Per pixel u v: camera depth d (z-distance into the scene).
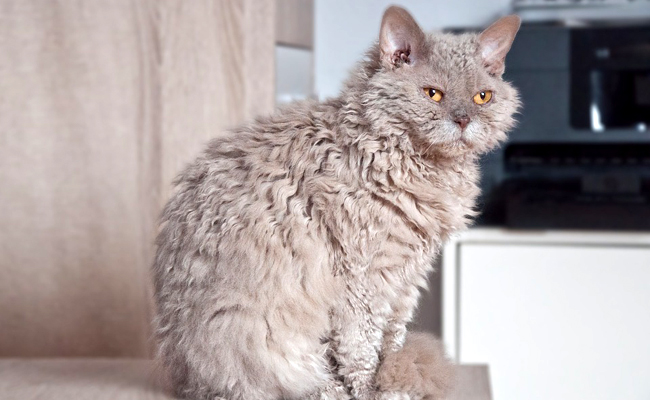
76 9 1.37
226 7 1.42
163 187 1.41
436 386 0.94
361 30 1.97
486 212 1.59
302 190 0.90
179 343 0.93
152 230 1.41
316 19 1.98
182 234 0.94
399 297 0.95
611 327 1.57
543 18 1.78
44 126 1.38
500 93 0.95
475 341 1.60
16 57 1.37
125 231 1.41
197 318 0.91
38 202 1.39
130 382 1.06
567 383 1.58
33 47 1.37
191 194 0.95
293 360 0.91
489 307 1.59
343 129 0.91
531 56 1.62
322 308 0.91
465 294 1.60
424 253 0.93
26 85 1.37
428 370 0.93
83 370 1.12
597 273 1.57
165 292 0.95
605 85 1.61
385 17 0.91
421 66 0.92
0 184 1.38
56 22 1.37
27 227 1.39
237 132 0.97
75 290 1.41
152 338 1.06
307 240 0.89
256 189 0.91
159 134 1.41
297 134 0.92
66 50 1.38
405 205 0.90
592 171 1.62
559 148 1.65
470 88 0.91
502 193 1.60
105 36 1.38
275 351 0.91
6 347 1.41
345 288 0.90
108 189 1.40
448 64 0.92
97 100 1.39
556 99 1.62
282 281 0.89
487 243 1.60
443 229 0.94
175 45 1.40
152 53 1.40
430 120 0.89
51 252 1.40
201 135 1.42
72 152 1.39
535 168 1.63
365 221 0.88
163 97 1.41
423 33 0.94
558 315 1.58
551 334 1.58
